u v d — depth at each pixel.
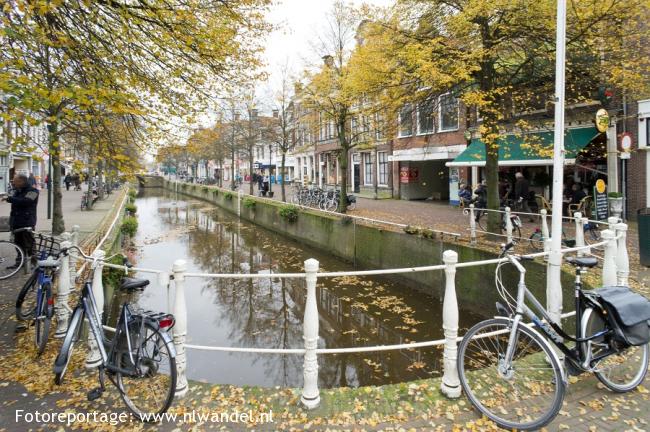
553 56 8.82
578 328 3.37
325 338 8.31
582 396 3.40
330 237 15.60
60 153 5.75
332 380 6.59
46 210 19.97
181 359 3.54
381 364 7.05
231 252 16.89
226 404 3.41
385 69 9.70
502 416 3.14
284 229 19.95
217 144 32.38
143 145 7.59
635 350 3.93
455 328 3.42
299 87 16.36
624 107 12.32
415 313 9.45
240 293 11.43
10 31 4.43
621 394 3.43
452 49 8.83
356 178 29.92
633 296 3.27
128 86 6.21
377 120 13.17
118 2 5.60
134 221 18.45
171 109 6.77
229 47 6.79
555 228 3.75
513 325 3.22
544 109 12.98
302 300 10.91
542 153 8.76
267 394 3.56
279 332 8.85
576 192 13.12
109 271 8.41
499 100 9.56
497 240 9.86
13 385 3.81
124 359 3.37
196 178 60.22
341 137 16.75
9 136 4.65
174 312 3.56
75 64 5.61
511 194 17.41
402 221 14.51
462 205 18.05
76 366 4.15
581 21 8.03
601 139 13.75
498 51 9.02
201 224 24.94
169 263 14.61
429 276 10.48
